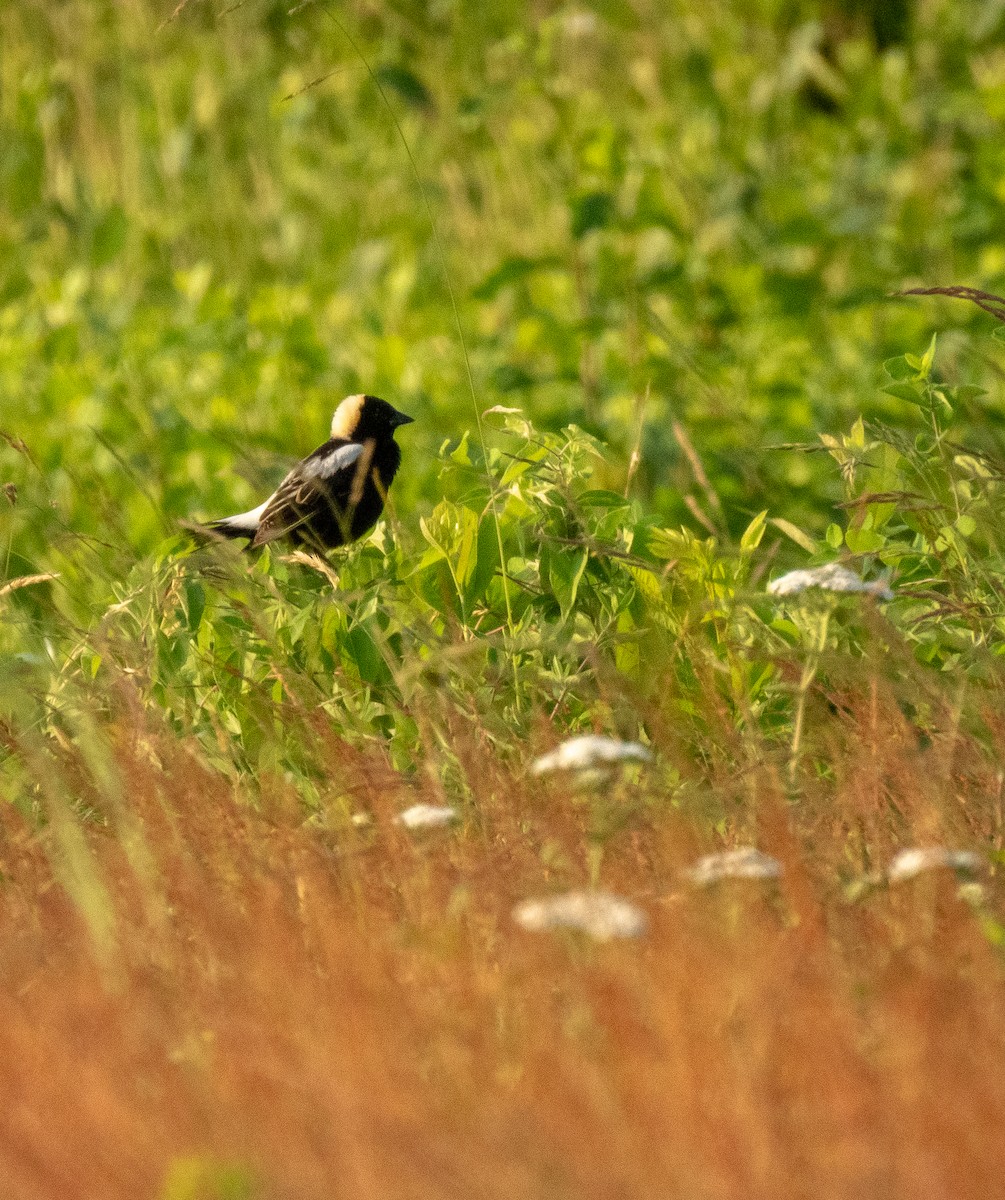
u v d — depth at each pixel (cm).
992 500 1172
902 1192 577
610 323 2098
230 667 1135
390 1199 583
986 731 1041
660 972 732
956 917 820
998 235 2414
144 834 957
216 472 1984
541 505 1276
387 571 1281
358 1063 669
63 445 2016
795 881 826
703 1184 582
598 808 874
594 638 1158
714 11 3083
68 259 2848
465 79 2959
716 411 1853
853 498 1238
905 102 2852
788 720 1124
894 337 2109
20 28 3256
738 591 1120
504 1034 725
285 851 934
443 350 2317
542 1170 588
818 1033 679
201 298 2316
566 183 2552
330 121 3089
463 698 1120
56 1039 721
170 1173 593
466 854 943
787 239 2208
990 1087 645
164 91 2980
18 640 1463
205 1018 748
